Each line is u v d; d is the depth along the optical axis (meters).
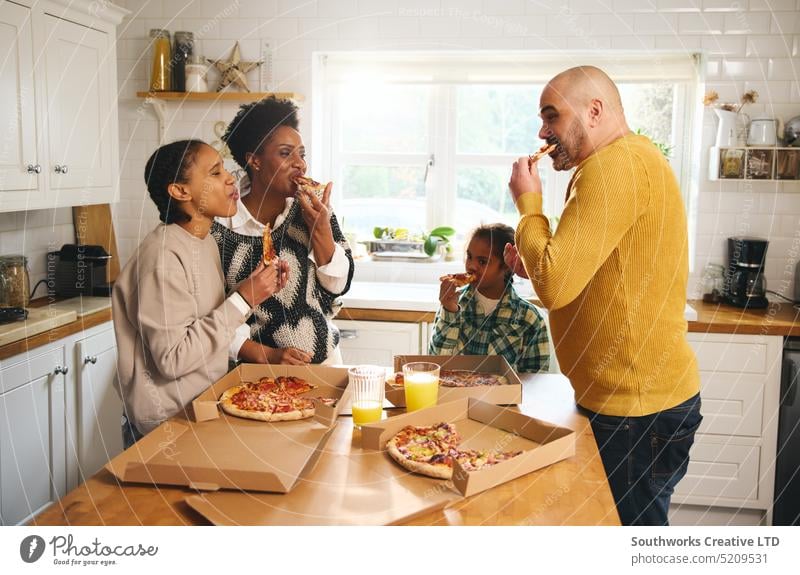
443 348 2.08
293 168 1.99
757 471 2.91
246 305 1.64
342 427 1.49
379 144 3.73
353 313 3.10
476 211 3.73
